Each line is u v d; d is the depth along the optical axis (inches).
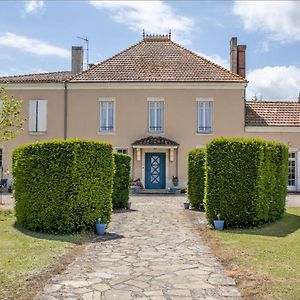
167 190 1168.8
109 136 1200.2
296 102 1282.0
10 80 1226.6
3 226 512.7
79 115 1205.1
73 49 1336.1
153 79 1192.8
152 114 1205.1
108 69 1234.6
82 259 352.8
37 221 480.4
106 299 250.8
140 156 1187.3
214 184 534.3
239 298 253.6
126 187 740.7
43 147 487.2
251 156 529.7
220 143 536.1
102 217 498.6
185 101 1195.9
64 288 270.5
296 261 338.0
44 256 356.8
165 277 298.5
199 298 253.4
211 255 369.4
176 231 502.0
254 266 323.0
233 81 1179.3
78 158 478.3
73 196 474.9
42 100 1210.6
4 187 1176.2
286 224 550.3
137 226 539.2
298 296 253.1
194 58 1267.2
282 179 606.2
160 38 1333.7
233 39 1322.6
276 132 1190.3
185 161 1190.3
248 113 1230.9
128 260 350.3
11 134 816.3
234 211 527.8
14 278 289.0
